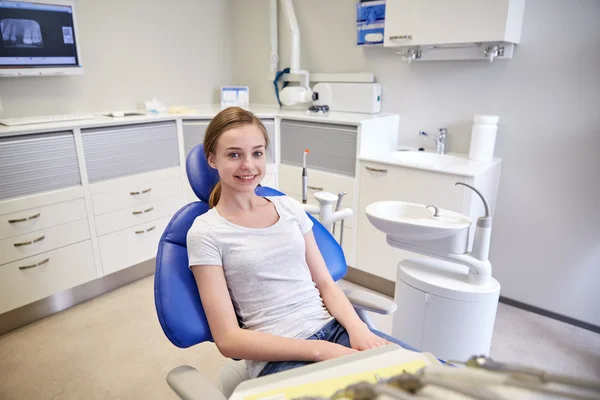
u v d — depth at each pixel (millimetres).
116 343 1938
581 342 1940
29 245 1927
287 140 2496
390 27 2090
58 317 2133
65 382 1689
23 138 1829
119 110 2648
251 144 1018
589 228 1955
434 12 1932
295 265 1084
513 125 2070
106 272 2262
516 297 2250
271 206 1132
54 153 1941
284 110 2766
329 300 1108
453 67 2195
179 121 2426
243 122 1028
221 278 980
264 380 646
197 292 1013
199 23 2973
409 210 1607
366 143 2186
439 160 2254
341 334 1040
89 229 2141
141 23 2654
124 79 2639
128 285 2469
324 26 2668
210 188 1162
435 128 2340
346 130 2189
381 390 431
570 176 1958
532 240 2133
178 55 2898
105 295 2354
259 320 1021
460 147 2273
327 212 1427
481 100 2143
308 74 2742
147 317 2145
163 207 2463
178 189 2518
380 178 2104
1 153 1774
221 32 3131
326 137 2291
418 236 1480
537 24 1905
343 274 1269
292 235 1090
